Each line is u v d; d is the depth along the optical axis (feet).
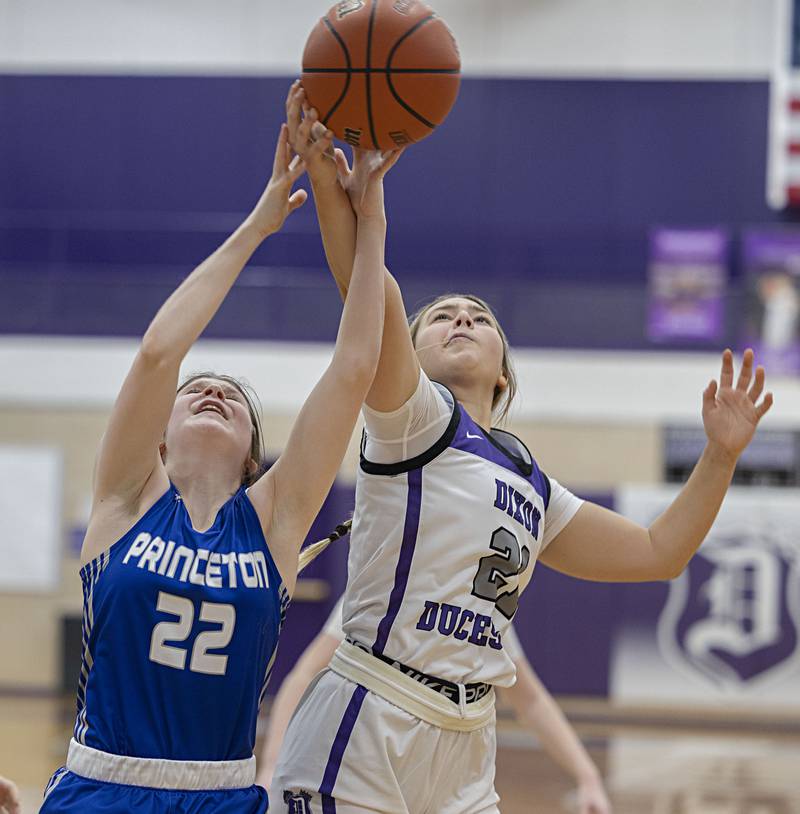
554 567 13.87
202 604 10.62
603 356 55.26
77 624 54.08
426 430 11.93
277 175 11.59
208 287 11.12
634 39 60.13
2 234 61.46
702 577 50.31
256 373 56.03
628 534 13.37
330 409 11.23
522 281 59.41
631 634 50.52
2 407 56.13
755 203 59.26
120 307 56.65
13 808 11.76
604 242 59.52
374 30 11.40
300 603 52.65
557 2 60.44
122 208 61.41
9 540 55.26
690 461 54.29
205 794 10.45
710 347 55.21
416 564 11.80
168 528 10.88
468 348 13.05
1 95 62.13
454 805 12.12
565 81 60.34
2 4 62.34
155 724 10.43
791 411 53.83
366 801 11.53
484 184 60.39
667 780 36.65
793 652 49.80
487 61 60.64
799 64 59.11
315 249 59.16
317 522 52.70
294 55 61.77
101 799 10.18
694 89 59.77
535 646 50.90
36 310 56.70
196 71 61.87
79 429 56.03
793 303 54.95
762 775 38.01
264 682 11.19
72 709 49.16
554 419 54.95
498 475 12.21
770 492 51.11
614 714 50.39
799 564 49.90
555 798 32.99
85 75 62.03
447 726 11.82
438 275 60.18
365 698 11.76
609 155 59.88
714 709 49.93
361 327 11.26
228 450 11.53
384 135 11.64
